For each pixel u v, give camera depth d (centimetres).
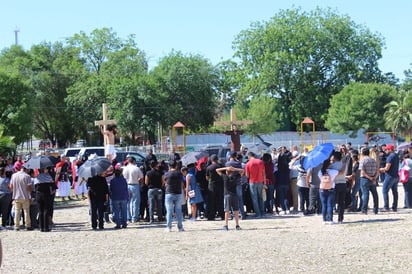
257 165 1906
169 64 6994
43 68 7550
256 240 1425
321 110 7319
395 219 1727
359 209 1991
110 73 7275
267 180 1992
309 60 7325
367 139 5706
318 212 1947
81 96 6888
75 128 7381
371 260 1135
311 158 1658
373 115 6544
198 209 2011
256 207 1920
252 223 1778
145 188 1978
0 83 5184
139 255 1280
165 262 1184
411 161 2042
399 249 1241
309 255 1203
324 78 7456
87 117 6975
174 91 6831
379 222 1669
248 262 1151
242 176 1964
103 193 1783
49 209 1777
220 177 1911
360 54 7431
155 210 1988
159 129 6481
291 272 1047
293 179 2048
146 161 2058
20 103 5288
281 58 7100
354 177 1956
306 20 7344
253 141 6750
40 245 1491
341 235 1453
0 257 464
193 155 1928
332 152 1669
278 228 1636
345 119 6600
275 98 7262
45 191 1761
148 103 6259
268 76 7144
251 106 6762
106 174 1859
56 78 7312
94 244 1474
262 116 6612
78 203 2727
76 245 1470
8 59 7550
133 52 7769
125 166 1967
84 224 1945
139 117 6269
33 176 1898
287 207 2025
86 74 7412
